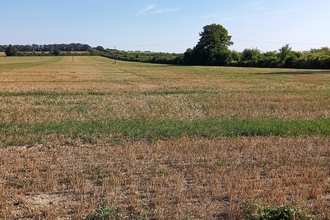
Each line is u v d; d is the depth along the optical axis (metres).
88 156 10.04
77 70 63.09
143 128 13.09
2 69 64.19
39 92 25.50
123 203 7.02
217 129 13.16
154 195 7.39
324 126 13.84
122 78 42.53
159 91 26.69
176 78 42.56
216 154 10.29
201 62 99.75
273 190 7.51
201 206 6.86
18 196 7.22
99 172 8.66
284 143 11.57
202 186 7.97
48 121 14.97
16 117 15.85
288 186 8.01
